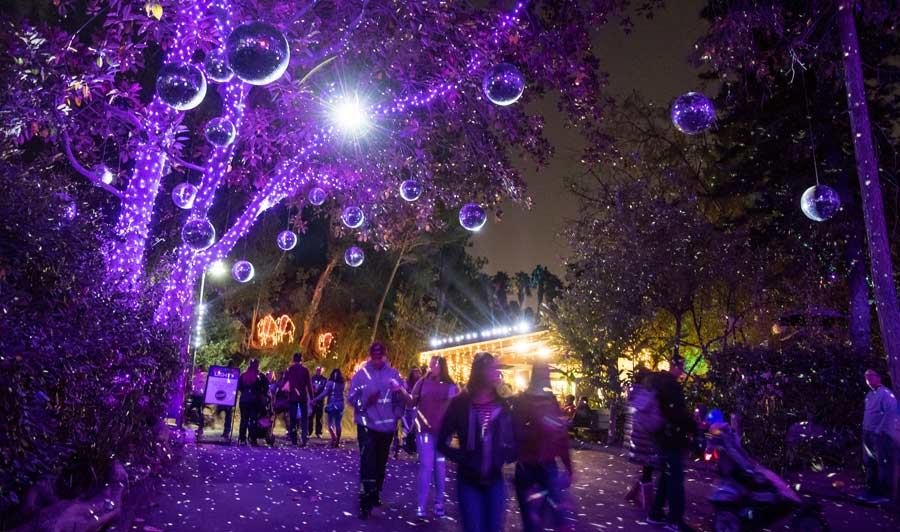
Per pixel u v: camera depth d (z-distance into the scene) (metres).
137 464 7.70
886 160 17.84
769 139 19.14
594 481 11.16
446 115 14.38
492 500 4.73
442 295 49.03
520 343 23.14
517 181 14.77
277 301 35.28
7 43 8.77
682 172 23.88
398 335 40.44
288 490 8.87
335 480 10.11
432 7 11.95
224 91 12.20
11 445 4.42
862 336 17.33
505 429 4.90
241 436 15.29
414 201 16.30
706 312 19.86
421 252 41.03
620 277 17.86
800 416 13.23
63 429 5.80
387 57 13.05
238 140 14.42
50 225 5.38
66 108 9.05
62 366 5.15
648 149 24.91
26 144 11.57
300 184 14.77
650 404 7.42
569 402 20.20
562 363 21.25
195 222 8.86
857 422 13.19
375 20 13.13
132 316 7.07
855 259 17.73
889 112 18.00
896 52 17.64
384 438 7.90
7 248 4.93
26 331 4.70
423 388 7.71
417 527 7.09
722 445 7.30
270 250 30.09
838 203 9.05
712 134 24.09
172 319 11.70
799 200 18.38
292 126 14.98
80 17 15.02
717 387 14.69
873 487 10.26
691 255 17.41
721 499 7.18
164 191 16.23
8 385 4.34
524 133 14.30
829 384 13.30
